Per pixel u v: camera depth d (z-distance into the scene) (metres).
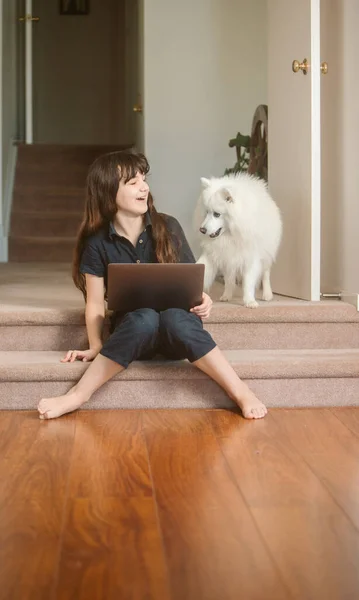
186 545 1.59
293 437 2.39
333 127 3.73
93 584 1.40
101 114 9.07
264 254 3.23
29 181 7.24
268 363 2.76
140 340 2.61
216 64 5.35
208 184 3.20
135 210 2.70
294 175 3.65
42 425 2.52
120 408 2.75
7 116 7.04
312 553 1.55
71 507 1.80
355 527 1.69
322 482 1.98
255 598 1.35
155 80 5.34
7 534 1.64
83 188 7.14
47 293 3.78
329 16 3.78
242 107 5.38
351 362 2.79
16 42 7.74
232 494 1.90
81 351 2.79
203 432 2.45
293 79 3.66
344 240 3.61
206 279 3.30
